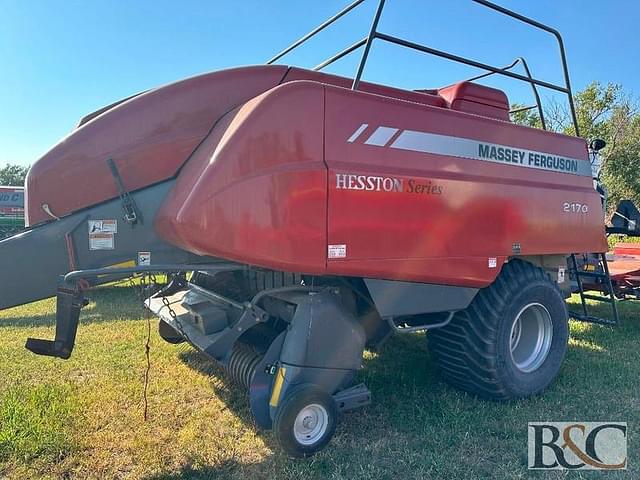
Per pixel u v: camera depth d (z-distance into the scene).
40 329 5.94
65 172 2.81
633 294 5.91
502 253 3.55
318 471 2.82
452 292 3.38
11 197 18.42
